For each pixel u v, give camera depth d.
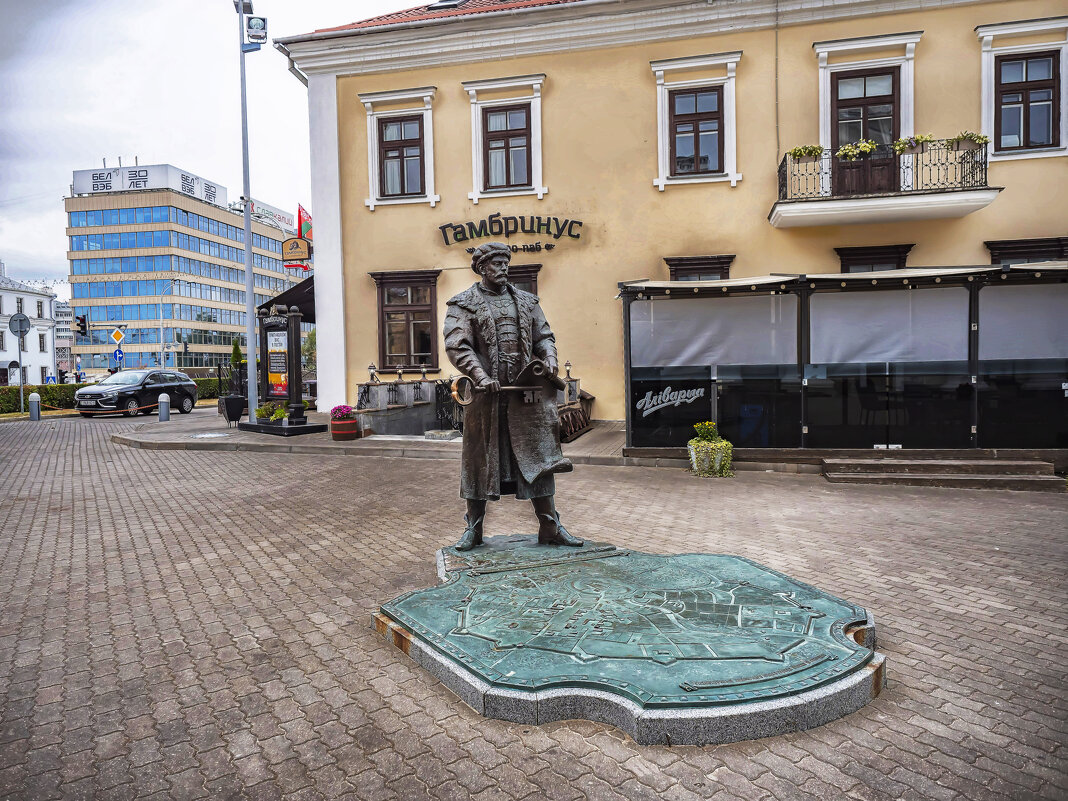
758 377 10.52
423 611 4.13
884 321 10.09
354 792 2.65
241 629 4.32
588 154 16.70
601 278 16.73
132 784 2.72
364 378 18.11
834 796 2.57
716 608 4.03
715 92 16.12
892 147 14.66
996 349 9.80
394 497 8.67
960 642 4.00
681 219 16.30
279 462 11.94
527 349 5.43
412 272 17.55
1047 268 9.34
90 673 3.71
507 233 17.17
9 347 63.50
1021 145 14.88
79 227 83.00
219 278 89.56
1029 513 7.57
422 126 17.52
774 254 15.86
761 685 3.11
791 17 15.50
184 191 87.31
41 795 2.65
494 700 3.17
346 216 18.03
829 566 5.50
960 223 15.03
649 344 10.88
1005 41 14.70
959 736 2.98
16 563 5.86
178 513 7.86
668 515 7.50
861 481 9.47
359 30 17.19
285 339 18.78
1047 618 4.38
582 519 7.30
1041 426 9.74
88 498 8.84
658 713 2.93
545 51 16.80
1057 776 2.70
